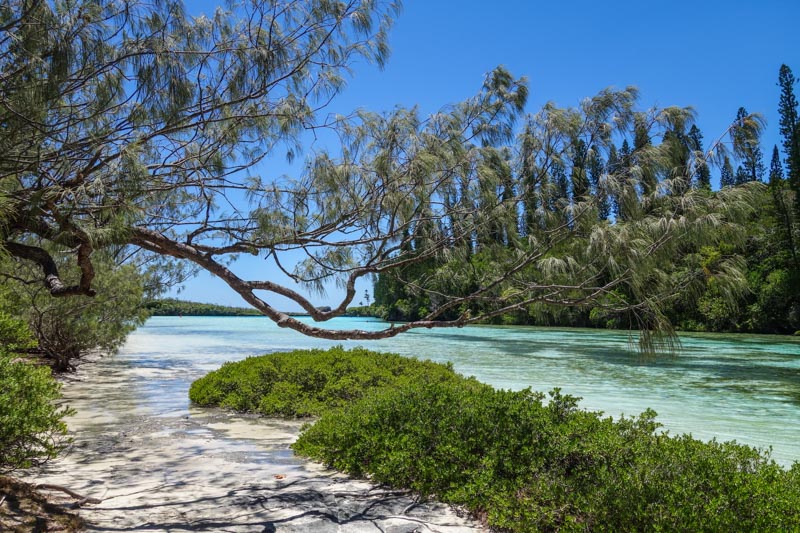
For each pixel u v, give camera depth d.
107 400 11.67
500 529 4.41
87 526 4.16
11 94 3.58
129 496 5.16
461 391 6.71
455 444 5.43
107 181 3.62
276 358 12.27
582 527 4.00
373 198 4.54
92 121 4.28
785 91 35.56
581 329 46.50
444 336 37.78
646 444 4.61
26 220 4.16
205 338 36.69
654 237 3.41
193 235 4.68
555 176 4.00
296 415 9.72
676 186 3.44
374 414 6.46
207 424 9.12
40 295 13.96
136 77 3.88
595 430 5.05
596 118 3.70
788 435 9.21
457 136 4.25
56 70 3.57
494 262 4.34
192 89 4.12
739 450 4.57
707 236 3.27
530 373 17.11
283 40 4.36
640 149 3.55
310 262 5.02
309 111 4.46
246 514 4.68
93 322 16.36
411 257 4.65
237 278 4.55
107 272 15.38
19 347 5.48
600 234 3.47
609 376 16.53
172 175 4.77
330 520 4.57
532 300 4.00
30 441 4.50
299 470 6.27
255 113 4.48
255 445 7.61
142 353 24.47
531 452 4.92
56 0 3.70
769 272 35.06
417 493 5.34
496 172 4.14
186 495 5.23
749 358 22.27
